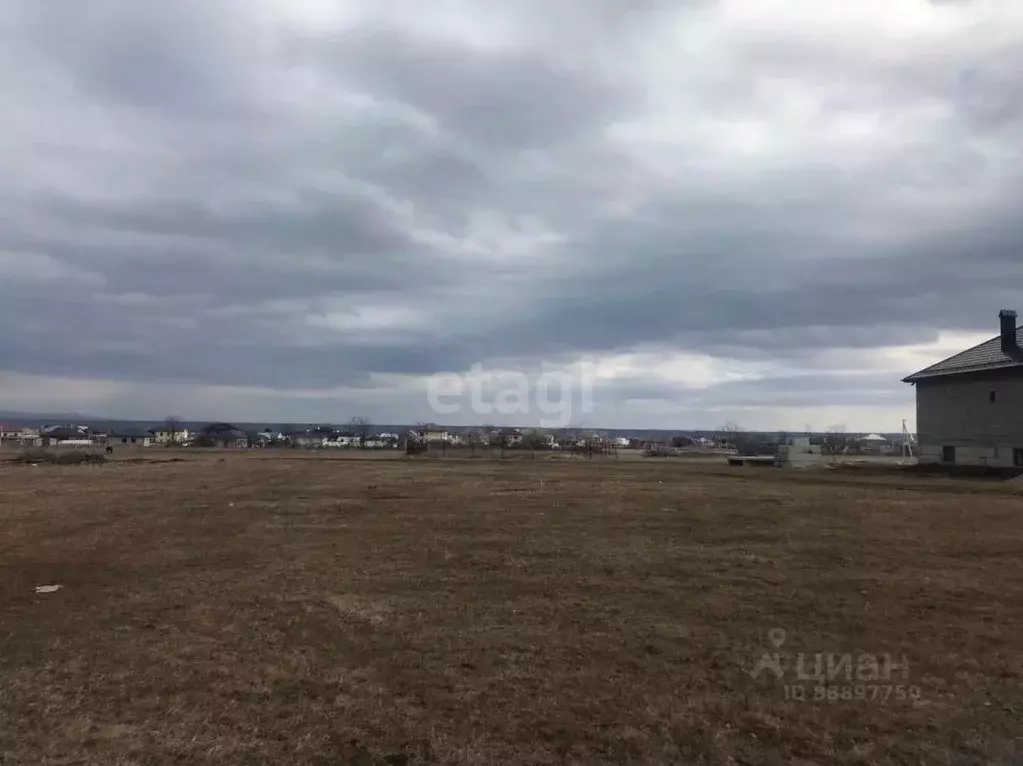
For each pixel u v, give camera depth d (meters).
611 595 8.02
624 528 13.02
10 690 5.14
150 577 9.26
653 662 5.73
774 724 4.52
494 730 4.44
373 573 9.35
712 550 10.76
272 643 6.32
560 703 4.88
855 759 4.05
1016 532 12.27
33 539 12.45
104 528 13.73
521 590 8.30
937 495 18.70
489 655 5.92
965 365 33.59
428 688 5.17
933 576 8.87
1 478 26.83
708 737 4.34
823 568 9.41
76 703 4.89
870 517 14.22
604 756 4.09
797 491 19.88
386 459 43.34
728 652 5.97
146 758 4.05
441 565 9.84
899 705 4.82
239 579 9.07
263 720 4.60
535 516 14.73
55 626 6.93
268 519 14.81
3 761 4.01
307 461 40.50
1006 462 31.02
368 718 4.63
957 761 4.02
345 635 6.54
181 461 40.78
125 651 6.10
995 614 7.09
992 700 4.89
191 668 5.64
